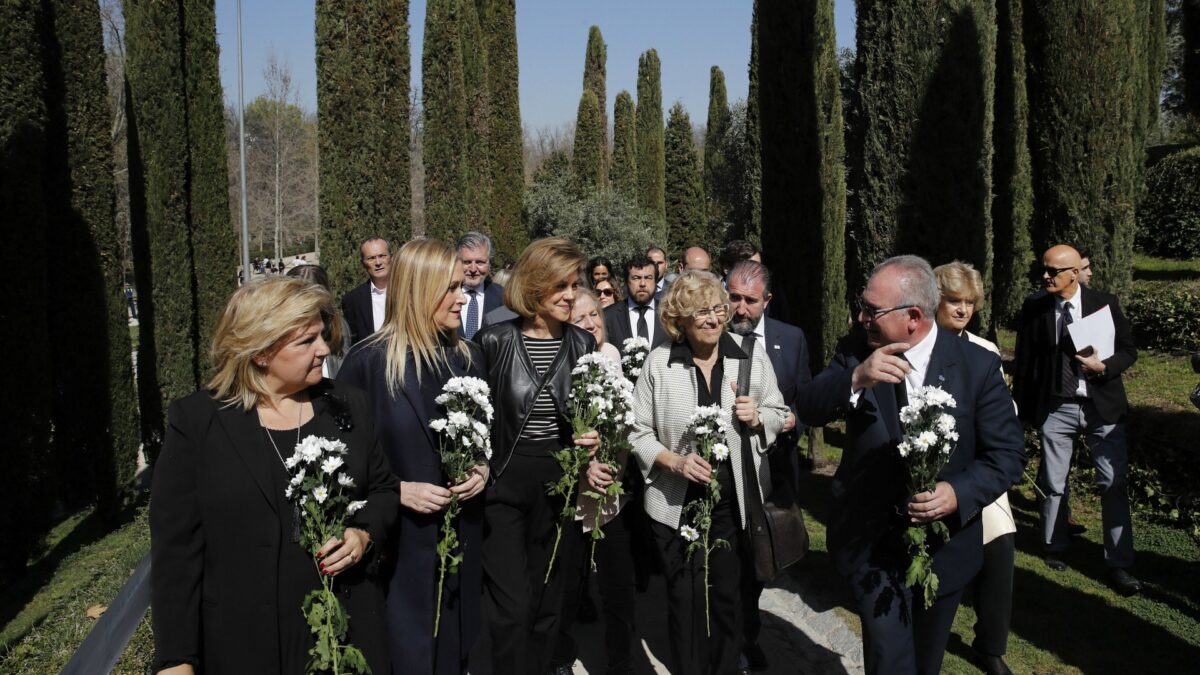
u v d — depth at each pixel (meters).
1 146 6.02
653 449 3.38
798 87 6.85
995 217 10.29
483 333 3.54
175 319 9.55
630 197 30.23
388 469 2.60
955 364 2.89
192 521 2.12
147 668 3.21
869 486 2.92
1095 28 6.81
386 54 13.98
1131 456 6.21
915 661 2.94
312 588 2.23
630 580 3.83
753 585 3.67
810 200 6.93
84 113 7.66
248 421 2.24
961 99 5.09
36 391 6.34
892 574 2.89
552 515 3.49
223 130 10.26
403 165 14.30
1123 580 4.55
